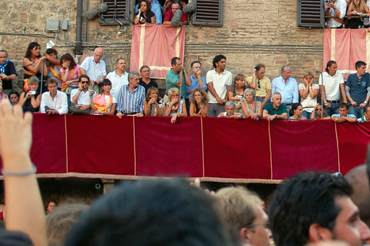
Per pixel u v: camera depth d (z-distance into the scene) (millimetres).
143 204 2141
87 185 18547
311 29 20969
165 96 18719
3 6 21281
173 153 17172
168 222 2107
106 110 18391
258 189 18109
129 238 2086
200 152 17172
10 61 19953
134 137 17234
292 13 21094
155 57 20641
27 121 3115
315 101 19594
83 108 17891
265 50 20922
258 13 21094
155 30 20797
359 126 17234
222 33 21000
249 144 17172
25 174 3053
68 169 17203
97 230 2113
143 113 18609
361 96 19391
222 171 17125
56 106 18141
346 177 4645
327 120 17281
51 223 4543
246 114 17984
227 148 17172
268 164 17109
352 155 17188
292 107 18203
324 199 3807
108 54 20922
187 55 20844
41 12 21250
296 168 17125
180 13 20594
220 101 19109
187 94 19266
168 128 17234
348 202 3836
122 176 17172
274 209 3959
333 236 3768
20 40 21109
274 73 20844
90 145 17250
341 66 20531
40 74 19656
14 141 3053
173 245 2070
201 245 2076
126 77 19828
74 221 4520
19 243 2600
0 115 3078
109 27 21047
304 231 3807
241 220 4750
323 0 20875
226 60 20859
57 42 21094
